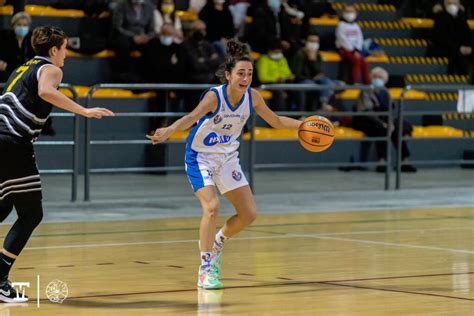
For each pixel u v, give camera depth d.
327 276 11.09
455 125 28.08
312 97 24.98
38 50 9.43
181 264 11.95
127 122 23.77
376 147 25.50
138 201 18.81
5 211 9.73
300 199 19.86
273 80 24.70
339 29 27.19
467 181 23.81
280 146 24.72
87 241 13.92
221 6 25.50
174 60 23.36
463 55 29.59
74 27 24.98
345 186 22.12
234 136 10.57
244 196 10.55
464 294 9.98
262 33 25.70
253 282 10.66
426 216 17.70
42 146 22.34
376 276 11.11
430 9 31.06
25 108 9.25
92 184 21.64
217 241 10.69
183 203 18.91
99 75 24.50
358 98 24.77
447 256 12.79
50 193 19.89
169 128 10.01
